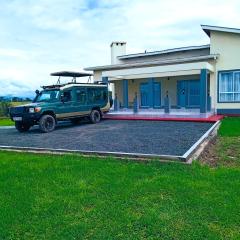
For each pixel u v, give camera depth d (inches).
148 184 217.3
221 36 752.3
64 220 167.8
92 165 276.1
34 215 175.0
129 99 1013.2
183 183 217.9
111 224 161.8
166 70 738.2
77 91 640.4
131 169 257.9
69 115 615.2
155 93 962.1
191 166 262.7
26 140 458.0
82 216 172.4
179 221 163.2
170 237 148.3
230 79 750.5
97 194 203.6
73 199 196.2
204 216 167.9
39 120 552.1
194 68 693.3
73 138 455.8
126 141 400.8
